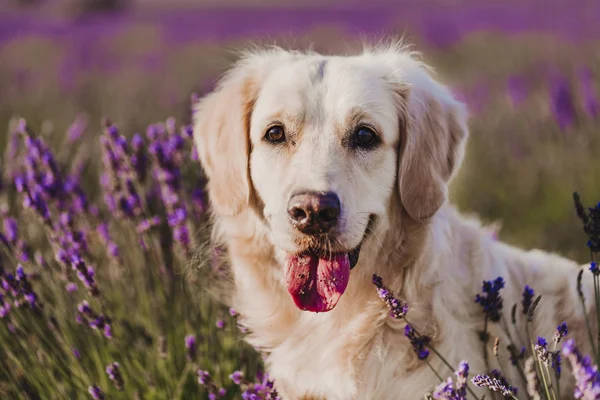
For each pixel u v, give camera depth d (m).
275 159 2.71
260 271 2.94
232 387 3.10
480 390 2.62
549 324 2.92
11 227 3.20
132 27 18.86
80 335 3.26
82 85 10.83
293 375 2.92
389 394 2.71
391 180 2.74
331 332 2.82
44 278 3.24
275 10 22.28
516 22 15.20
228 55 12.40
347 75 2.73
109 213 4.16
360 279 2.75
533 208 5.58
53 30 18.59
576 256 4.77
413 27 15.57
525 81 8.45
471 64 11.30
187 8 27.02
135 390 2.89
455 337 2.66
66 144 4.57
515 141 6.43
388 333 2.73
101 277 3.59
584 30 12.42
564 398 2.89
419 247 2.72
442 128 2.88
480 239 2.94
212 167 3.01
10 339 3.10
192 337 2.94
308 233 2.44
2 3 29.36
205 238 3.39
